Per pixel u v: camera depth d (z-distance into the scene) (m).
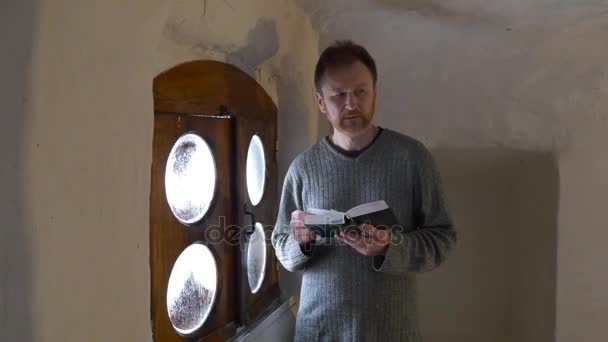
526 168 1.70
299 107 1.53
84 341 0.62
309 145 1.55
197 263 1.10
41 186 0.55
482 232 1.84
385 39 1.50
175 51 0.97
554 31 1.40
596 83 1.45
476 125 1.60
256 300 1.38
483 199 1.82
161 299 0.94
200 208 1.11
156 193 0.92
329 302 1.13
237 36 1.12
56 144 0.57
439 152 1.68
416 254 1.05
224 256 1.20
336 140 1.15
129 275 0.71
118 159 0.68
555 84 1.48
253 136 1.36
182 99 0.98
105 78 0.65
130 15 0.69
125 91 0.69
